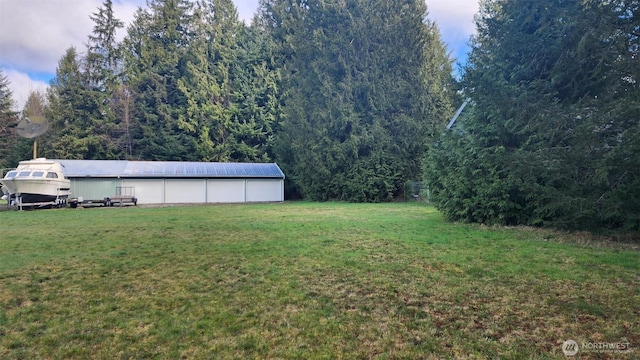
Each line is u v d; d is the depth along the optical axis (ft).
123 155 107.55
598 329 10.52
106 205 73.87
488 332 10.43
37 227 35.09
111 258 20.42
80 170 80.02
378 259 19.76
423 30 84.48
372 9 83.92
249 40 121.29
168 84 114.73
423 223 36.91
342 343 9.78
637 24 24.23
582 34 27.53
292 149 98.68
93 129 106.22
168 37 117.08
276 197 95.14
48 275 16.81
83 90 108.37
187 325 10.96
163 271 17.48
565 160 25.90
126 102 108.06
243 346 9.61
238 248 23.17
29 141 104.01
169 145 108.37
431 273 16.72
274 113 114.52
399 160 80.94
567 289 14.15
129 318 11.55
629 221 24.99
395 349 9.46
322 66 87.30
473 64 36.60
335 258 20.03
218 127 110.42
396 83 82.69
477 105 35.86
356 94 84.69
